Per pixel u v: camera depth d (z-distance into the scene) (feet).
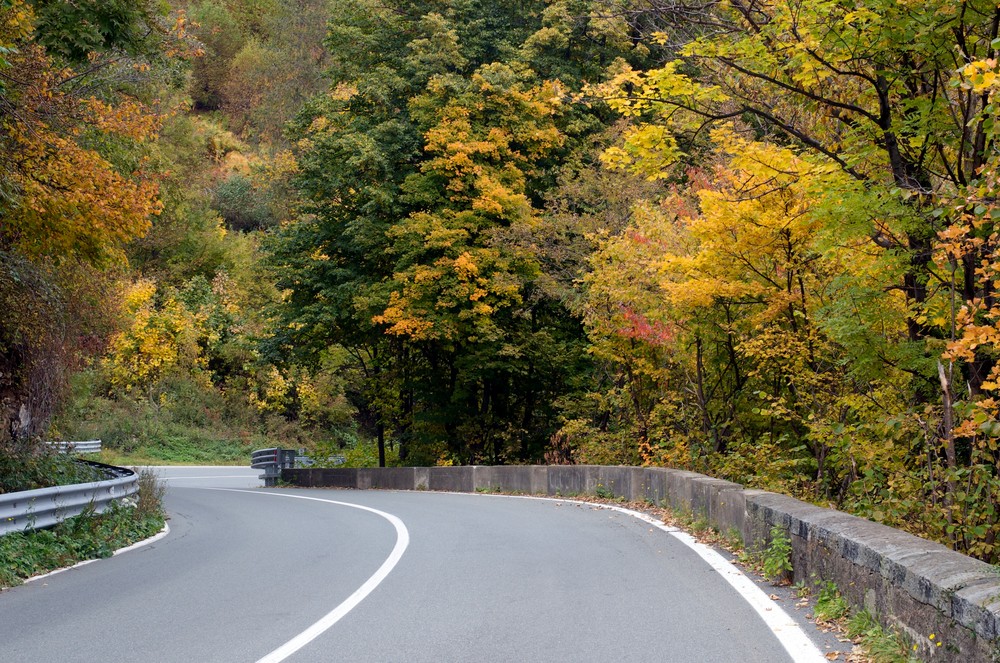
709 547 35.29
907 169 38.37
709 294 51.19
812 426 40.55
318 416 184.55
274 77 255.91
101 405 152.46
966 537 31.37
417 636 21.43
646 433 72.38
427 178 99.76
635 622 22.50
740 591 26.20
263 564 34.30
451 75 100.32
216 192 217.15
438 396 110.63
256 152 241.14
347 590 27.86
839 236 37.09
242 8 282.36
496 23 111.14
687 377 63.87
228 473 138.21
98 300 62.69
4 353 53.88
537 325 106.73
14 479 45.06
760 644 20.01
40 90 45.21
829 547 23.62
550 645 20.35
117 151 58.70
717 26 40.88
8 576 31.17
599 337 71.00
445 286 95.50
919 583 17.53
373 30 112.06
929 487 33.06
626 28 46.85
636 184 85.15
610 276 64.85
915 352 38.32
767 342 48.78
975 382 35.70
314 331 105.60
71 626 23.53
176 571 32.96
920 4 33.50
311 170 102.68
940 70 37.11
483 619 23.21
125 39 58.39
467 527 45.73
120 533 42.73
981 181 27.91
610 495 60.95
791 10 35.40
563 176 94.43
